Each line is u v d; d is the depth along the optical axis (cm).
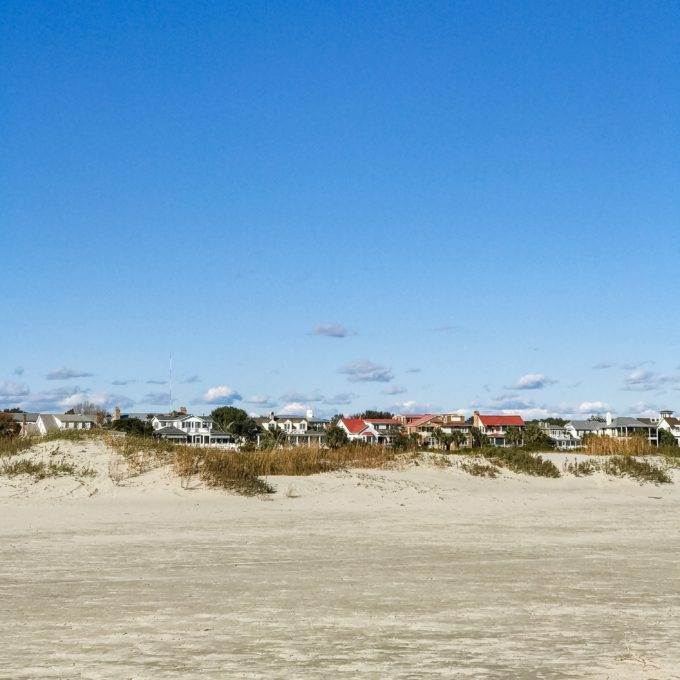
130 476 3128
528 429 10456
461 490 3619
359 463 4025
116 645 974
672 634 1047
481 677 834
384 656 922
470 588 1409
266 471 3588
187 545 1970
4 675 834
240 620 1127
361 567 1652
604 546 2036
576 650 954
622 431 11669
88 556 1781
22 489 2973
